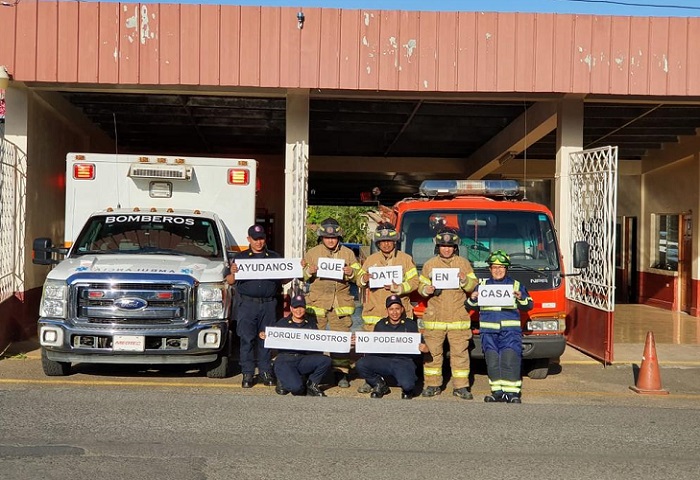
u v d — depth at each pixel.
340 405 8.02
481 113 15.52
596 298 11.65
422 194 10.60
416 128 17.20
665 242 19.61
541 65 11.91
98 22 11.57
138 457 5.99
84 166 11.11
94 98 14.31
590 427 7.30
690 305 17.94
